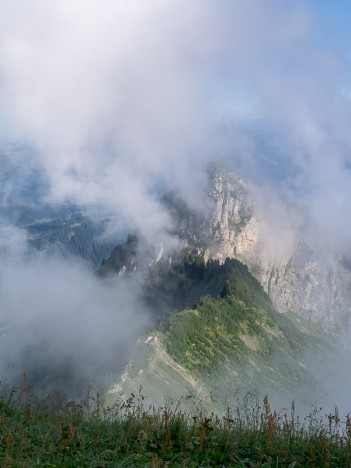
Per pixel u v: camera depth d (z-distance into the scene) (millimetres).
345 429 17922
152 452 15695
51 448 15039
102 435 16750
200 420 17781
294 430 17578
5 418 17375
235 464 15195
